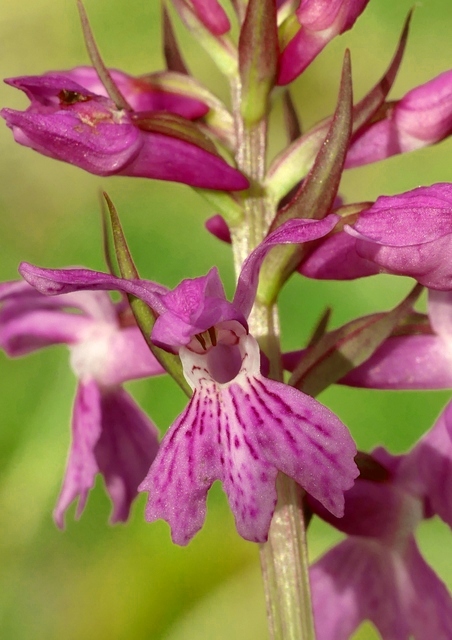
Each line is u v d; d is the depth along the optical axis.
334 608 0.10
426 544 0.15
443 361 0.10
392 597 0.10
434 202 0.09
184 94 0.10
